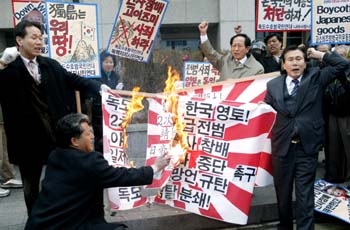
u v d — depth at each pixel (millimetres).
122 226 2965
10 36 12742
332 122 4992
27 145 3465
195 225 3998
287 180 3586
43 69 3410
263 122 3525
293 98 3535
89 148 2941
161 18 5164
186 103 3727
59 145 2943
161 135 3770
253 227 4109
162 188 3760
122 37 5125
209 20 13062
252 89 3986
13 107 3387
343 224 4137
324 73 3568
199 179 3711
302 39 12562
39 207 2812
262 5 5391
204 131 3693
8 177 5277
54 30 4410
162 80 7375
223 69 4750
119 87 6293
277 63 5934
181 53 8117
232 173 3621
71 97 3674
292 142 3510
